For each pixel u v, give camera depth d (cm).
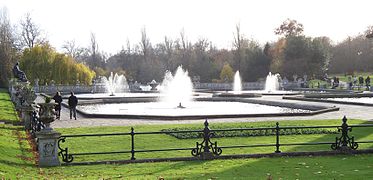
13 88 4094
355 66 9962
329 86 6494
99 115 2520
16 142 1516
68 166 1159
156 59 10381
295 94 4653
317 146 1444
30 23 7806
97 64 10662
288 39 7969
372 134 1712
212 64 9075
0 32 7600
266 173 1030
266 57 8338
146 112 2938
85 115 2586
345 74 9206
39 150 1160
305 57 7719
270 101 3591
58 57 6650
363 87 5800
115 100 4038
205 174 1022
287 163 1159
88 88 6694
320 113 2642
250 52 8500
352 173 1016
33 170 1080
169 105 3606
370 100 3844
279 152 1282
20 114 2509
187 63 9462
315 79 7894
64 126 2106
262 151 1357
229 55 9650
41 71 6512
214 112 2877
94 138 1664
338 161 1187
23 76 2464
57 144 1175
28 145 1484
